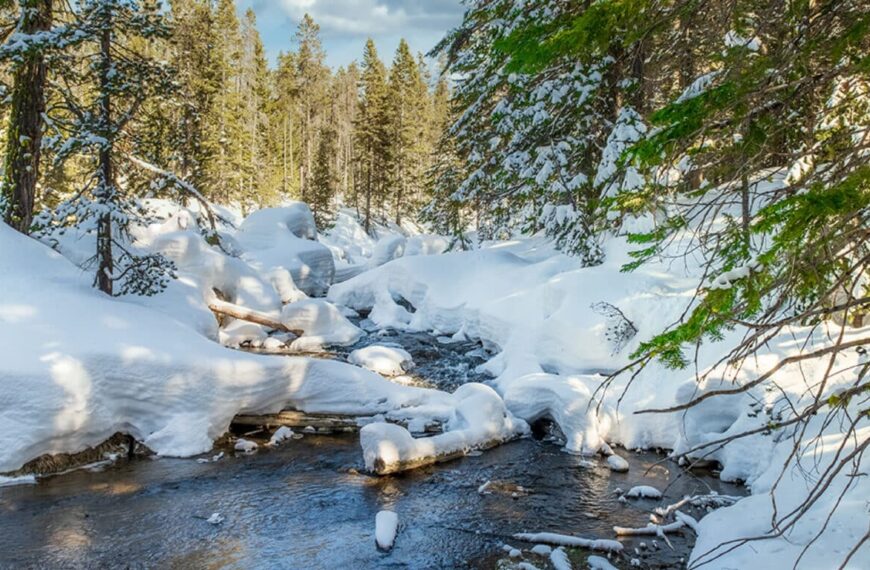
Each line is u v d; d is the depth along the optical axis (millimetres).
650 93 8836
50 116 13703
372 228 57562
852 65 3217
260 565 6848
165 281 13977
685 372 10312
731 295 3037
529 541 7418
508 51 3938
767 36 4133
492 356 16656
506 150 15984
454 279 21469
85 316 10914
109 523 7750
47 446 9078
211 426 10523
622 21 3674
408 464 9734
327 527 7812
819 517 6094
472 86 16922
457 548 7285
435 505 8469
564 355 12984
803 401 8352
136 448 10086
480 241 26719
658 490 8789
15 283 11273
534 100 13547
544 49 3725
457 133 18359
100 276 12859
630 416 10625
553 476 9445
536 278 17594
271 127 60375
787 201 2754
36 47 11586
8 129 13867
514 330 15523
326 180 52000
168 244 18797
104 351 9844
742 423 9031
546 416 11609
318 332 19219
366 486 9109
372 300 24531
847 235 2850
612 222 6102
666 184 3959
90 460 9555
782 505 6773
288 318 19250
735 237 3580
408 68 59938
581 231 14953
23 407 8797
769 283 3271
